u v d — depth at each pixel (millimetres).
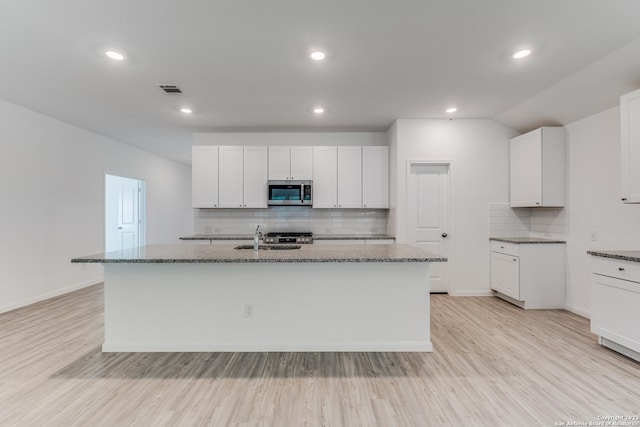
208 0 1916
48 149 4250
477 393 2062
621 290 2535
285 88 3264
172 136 5320
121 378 2246
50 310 3760
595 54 2570
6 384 2166
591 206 3475
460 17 2096
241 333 2678
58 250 4414
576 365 2424
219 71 2881
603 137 3336
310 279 2674
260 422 1786
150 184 6836
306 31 2256
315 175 4773
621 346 2605
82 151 4848
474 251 4426
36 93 3414
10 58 2627
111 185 6398
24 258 3922
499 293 4340
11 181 3760
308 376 2273
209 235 4750
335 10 2021
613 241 3227
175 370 2355
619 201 3168
